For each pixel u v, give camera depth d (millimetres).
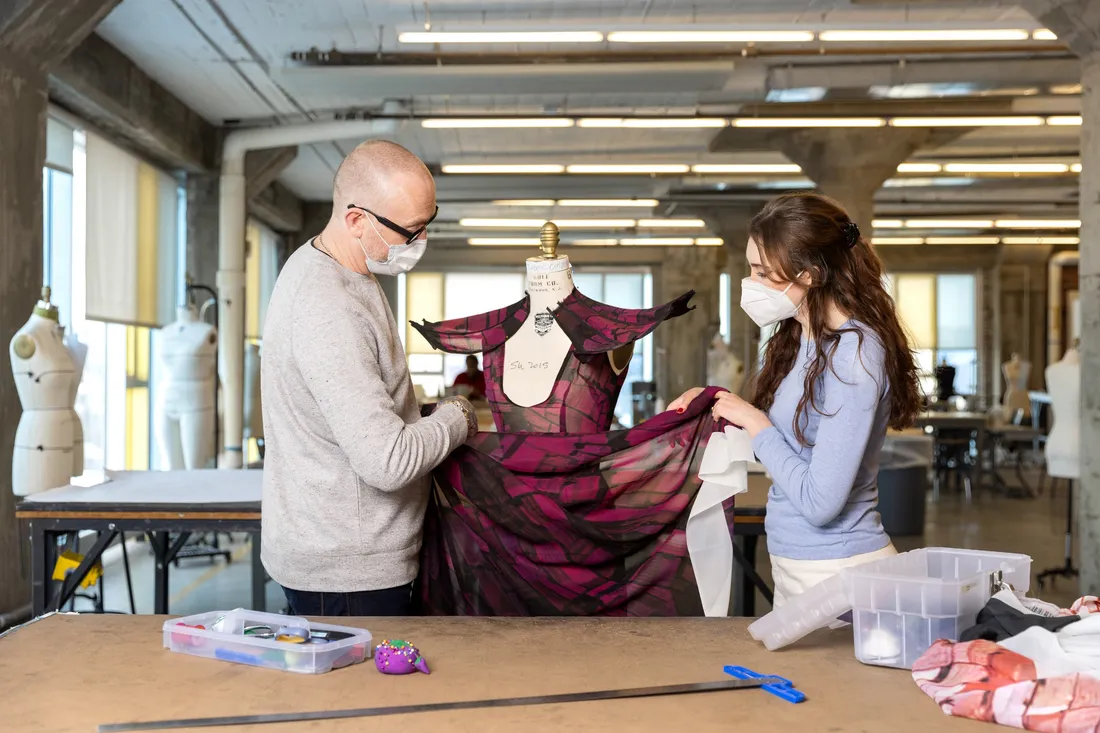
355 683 1513
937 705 1413
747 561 3963
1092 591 5512
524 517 2457
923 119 9750
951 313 20938
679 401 2477
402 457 1942
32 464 4797
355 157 2055
